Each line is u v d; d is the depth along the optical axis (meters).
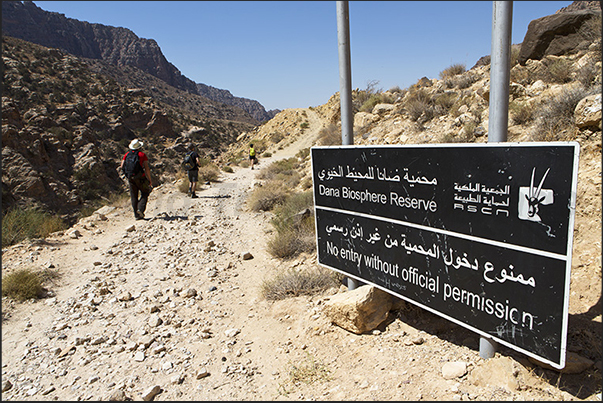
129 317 4.48
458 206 2.94
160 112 94.69
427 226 3.21
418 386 2.75
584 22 8.69
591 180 4.28
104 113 80.69
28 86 69.19
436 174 3.07
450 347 3.19
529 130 6.59
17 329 4.23
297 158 24.41
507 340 2.69
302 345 3.60
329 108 63.78
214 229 8.54
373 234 3.82
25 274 5.22
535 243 2.46
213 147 107.19
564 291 2.33
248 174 21.52
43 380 3.33
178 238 7.85
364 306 3.58
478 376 2.71
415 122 11.48
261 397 2.94
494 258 2.71
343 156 4.07
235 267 6.07
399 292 3.57
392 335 3.49
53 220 9.04
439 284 3.16
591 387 2.48
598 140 4.70
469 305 2.94
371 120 13.76
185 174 17.83
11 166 39.56
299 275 4.99
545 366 2.71
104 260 6.60
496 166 2.64
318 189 4.53
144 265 6.30
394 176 3.48
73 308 4.71
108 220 9.80
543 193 2.39
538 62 9.23
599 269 3.48
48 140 48.53
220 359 3.56
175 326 4.23
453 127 9.45
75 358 3.66
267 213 9.87
